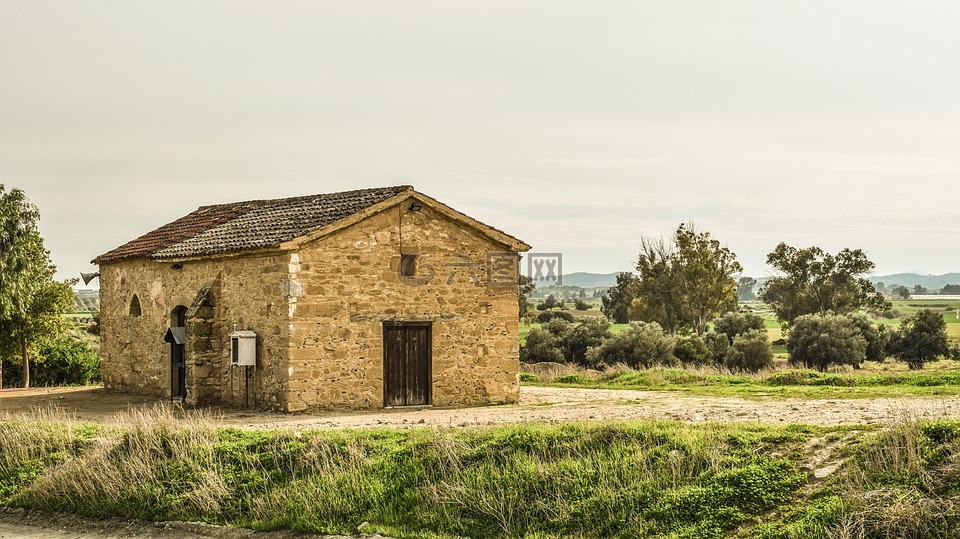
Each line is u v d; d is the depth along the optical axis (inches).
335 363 911.0
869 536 460.1
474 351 982.4
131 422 747.4
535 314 3127.5
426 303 960.3
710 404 907.4
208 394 991.0
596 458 577.9
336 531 559.5
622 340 1963.6
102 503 635.5
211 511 605.9
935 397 903.1
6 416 895.1
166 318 1093.1
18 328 1795.0
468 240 986.1
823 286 2748.5
